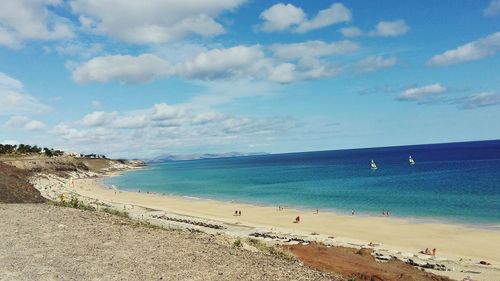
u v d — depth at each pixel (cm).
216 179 14738
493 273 3041
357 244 4050
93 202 6806
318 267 1908
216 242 2014
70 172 16400
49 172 14300
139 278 1292
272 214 6209
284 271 1482
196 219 5644
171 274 1346
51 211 2498
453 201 6925
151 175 18850
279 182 12212
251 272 1416
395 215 5878
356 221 5484
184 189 11150
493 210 5969
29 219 2184
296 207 6988
